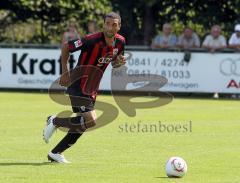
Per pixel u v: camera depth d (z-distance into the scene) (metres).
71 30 62.19
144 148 31.84
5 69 61.97
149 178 24.48
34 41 79.00
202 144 33.22
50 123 27.86
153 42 65.06
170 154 30.22
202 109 49.44
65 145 27.66
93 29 61.81
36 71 61.50
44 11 76.69
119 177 24.66
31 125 39.41
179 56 59.09
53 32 78.81
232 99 57.97
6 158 28.56
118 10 74.56
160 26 76.25
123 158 29.03
